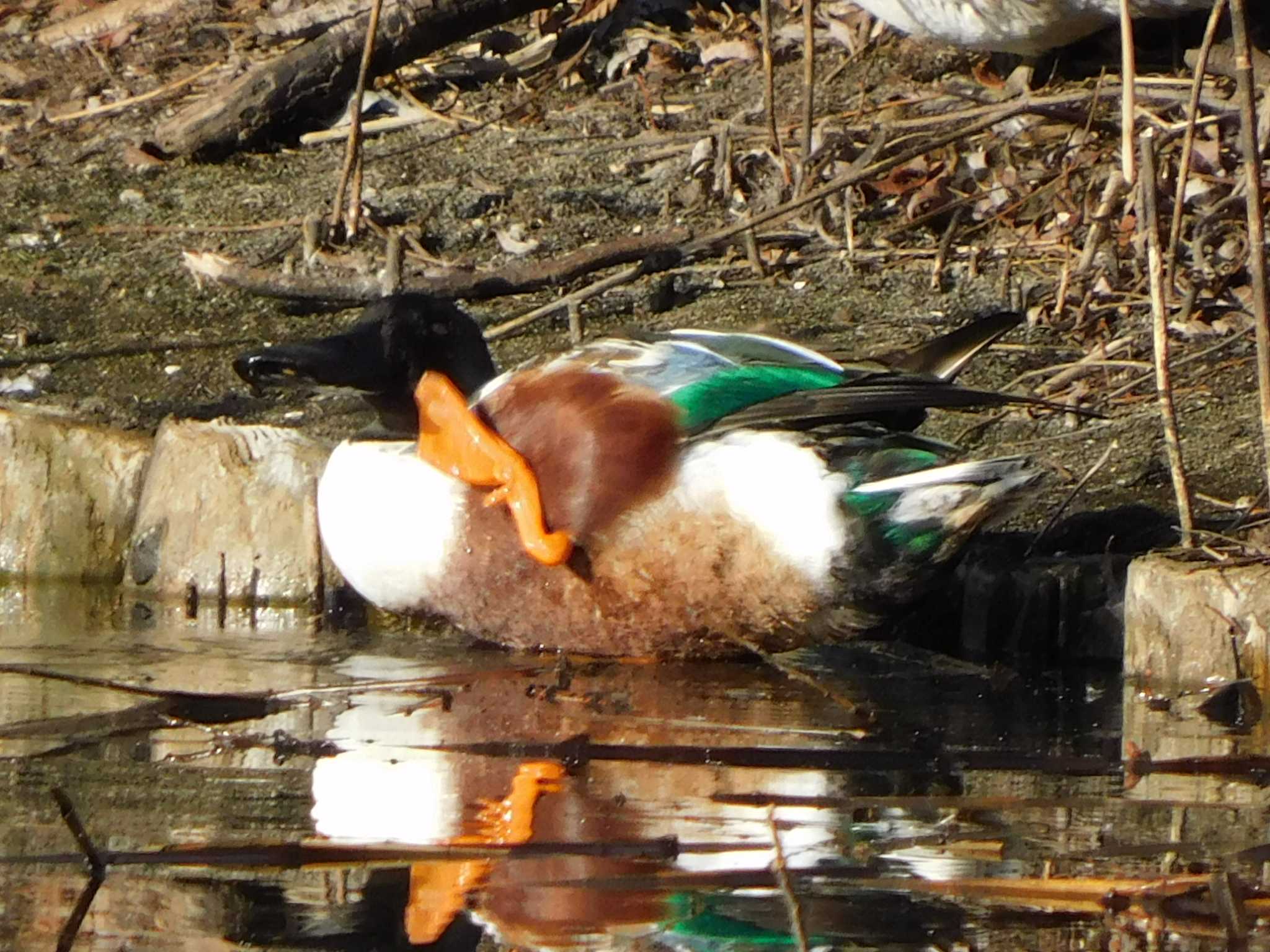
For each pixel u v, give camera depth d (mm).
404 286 11633
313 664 8086
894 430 8383
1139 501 9156
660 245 11742
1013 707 7559
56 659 8109
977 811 6062
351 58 14750
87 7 17875
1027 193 12695
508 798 6086
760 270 12312
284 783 6230
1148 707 7582
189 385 10953
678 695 7652
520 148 14375
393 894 5164
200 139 14578
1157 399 10375
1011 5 12797
